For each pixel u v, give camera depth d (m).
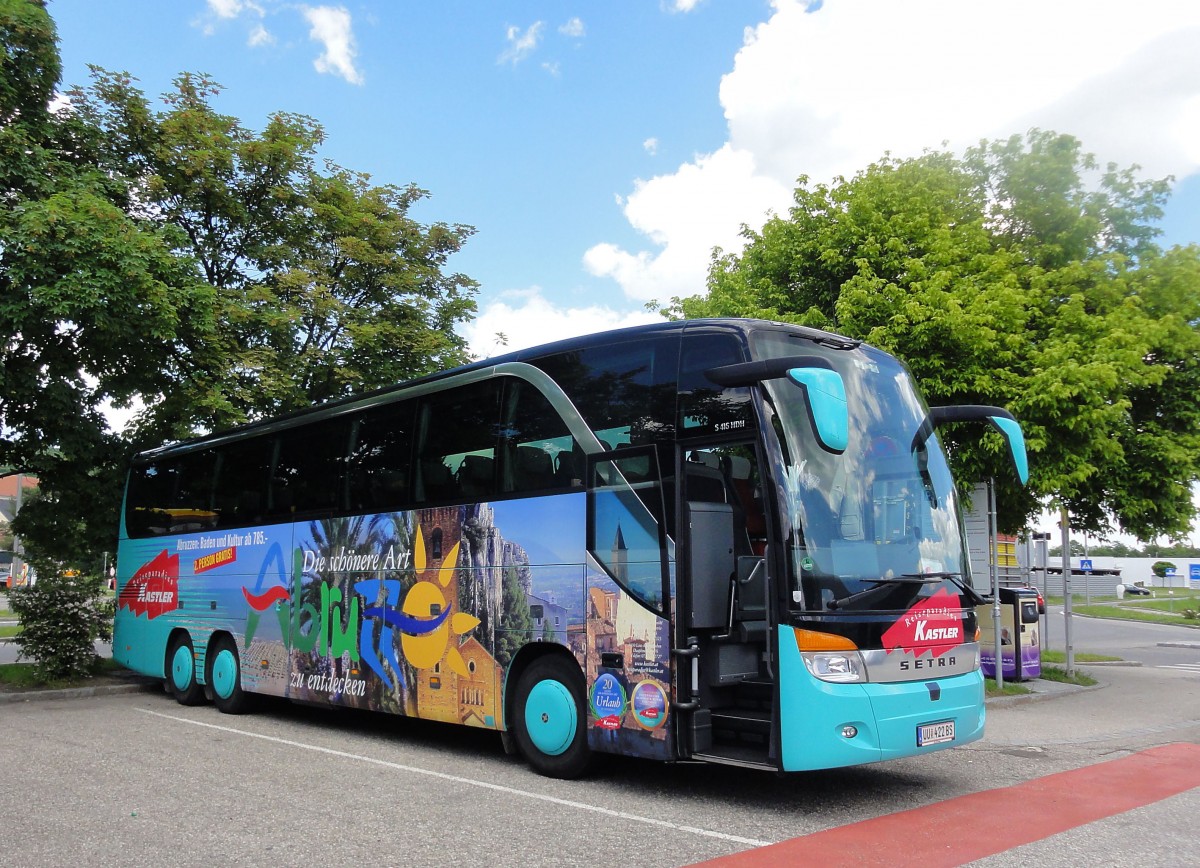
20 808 7.00
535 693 8.17
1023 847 5.85
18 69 14.41
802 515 6.76
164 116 17.73
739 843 5.98
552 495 8.26
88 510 16.17
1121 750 9.62
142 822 6.56
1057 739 10.27
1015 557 18.62
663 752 7.00
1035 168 16.05
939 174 16.62
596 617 7.67
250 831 6.31
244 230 18.75
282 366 17.56
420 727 11.47
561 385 8.42
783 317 16.09
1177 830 6.31
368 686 10.06
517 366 8.88
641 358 7.82
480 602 8.79
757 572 7.17
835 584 6.70
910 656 6.88
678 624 7.05
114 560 16.97
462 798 7.32
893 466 7.50
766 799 7.28
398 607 9.77
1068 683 15.72
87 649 15.34
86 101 17.12
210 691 12.99
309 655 11.05
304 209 19.41
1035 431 13.27
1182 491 14.80
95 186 14.48
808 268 16.88
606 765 8.34
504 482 8.74
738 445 7.09
